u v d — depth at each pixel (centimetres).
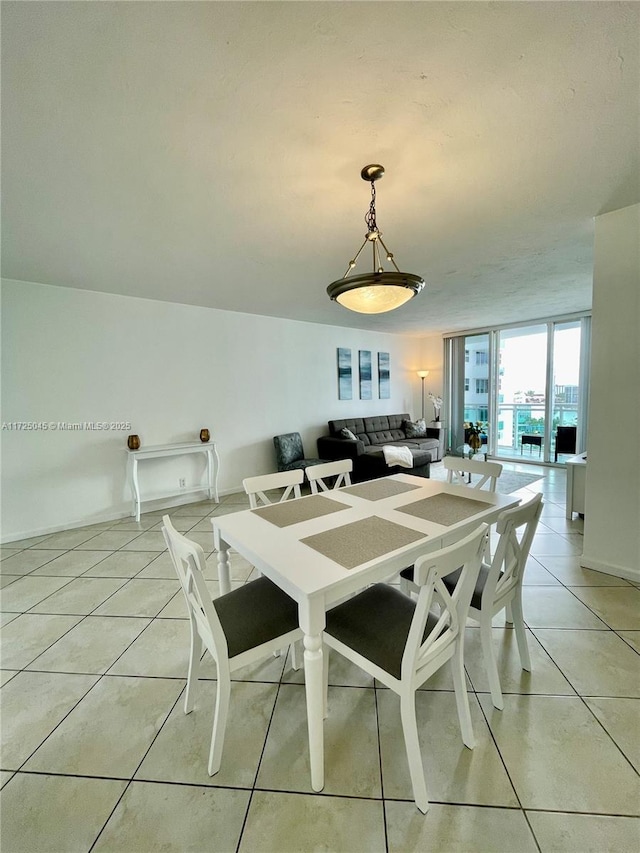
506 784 114
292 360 520
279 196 187
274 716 141
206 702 149
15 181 169
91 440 358
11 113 126
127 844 101
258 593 152
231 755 126
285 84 118
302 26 100
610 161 166
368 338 633
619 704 142
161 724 138
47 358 331
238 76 115
